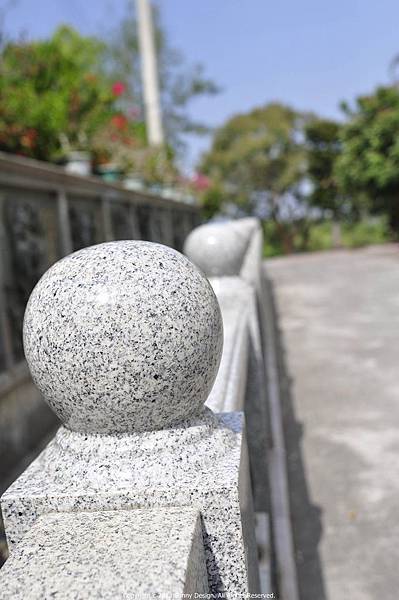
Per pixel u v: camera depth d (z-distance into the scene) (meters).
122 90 11.15
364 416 5.82
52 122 8.61
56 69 9.95
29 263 5.79
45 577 1.10
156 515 1.31
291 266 17.67
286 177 28.94
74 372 1.40
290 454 5.14
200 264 3.93
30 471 1.50
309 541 3.83
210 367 1.51
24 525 1.38
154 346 1.39
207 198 20.61
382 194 19.33
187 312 1.44
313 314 10.56
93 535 1.24
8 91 8.50
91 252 1.52
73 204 7.27
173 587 1.05
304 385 6.95
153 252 1.52
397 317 9.72
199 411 1.58
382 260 16.66
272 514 3.96
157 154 14.03
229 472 1.40
